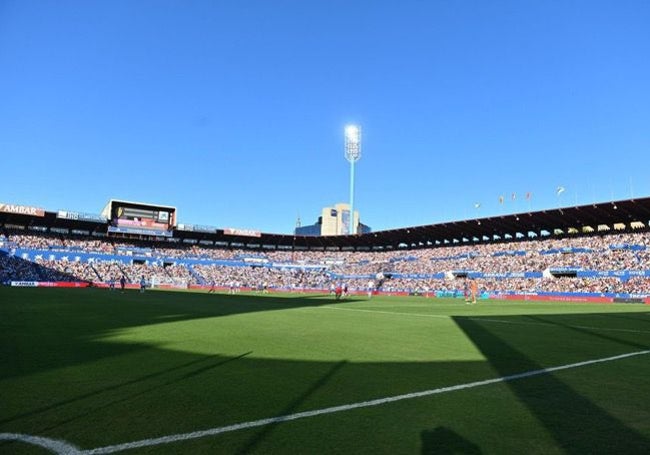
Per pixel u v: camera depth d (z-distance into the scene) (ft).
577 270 234.17
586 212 236.02
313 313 85.97
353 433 18.89
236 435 18.51
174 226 312.91
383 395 24.76
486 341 47.62
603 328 64.95
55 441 17.63
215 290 263.90
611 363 35.22
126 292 176.76
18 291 159.94
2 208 251.39
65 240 289.74
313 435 18.60
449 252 305.53
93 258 281.33
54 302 103.30
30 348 39.06
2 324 57.11
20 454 16.43
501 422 20.47
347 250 371.97
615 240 236.84
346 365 33.06
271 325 61.21
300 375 29.55
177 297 144.87
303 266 342.03
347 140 355.15
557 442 18.16
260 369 31.35
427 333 54.54
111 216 295.28
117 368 31.09
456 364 33.94
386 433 18.94
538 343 46.62
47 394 24.26
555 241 259.39
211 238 348.18
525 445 17.84
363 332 54.49
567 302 192.85
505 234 290.76
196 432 18.76
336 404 22.94
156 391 25.11
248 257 343.67
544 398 24.53
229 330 54.29
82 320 63.77
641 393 25.80
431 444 17.80
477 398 24.40
